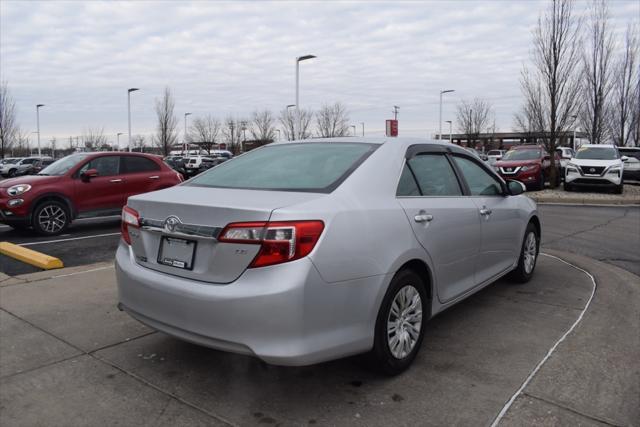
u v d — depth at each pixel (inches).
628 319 175.0
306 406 119.5
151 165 419.2
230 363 142.7
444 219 150.3
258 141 2282.2
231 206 111.9
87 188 377.4
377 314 124.1
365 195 128.2
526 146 770.8
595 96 894.4
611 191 658.2
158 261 125.5
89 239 343.6
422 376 133.6
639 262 264.7
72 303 192.9
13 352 149.8
